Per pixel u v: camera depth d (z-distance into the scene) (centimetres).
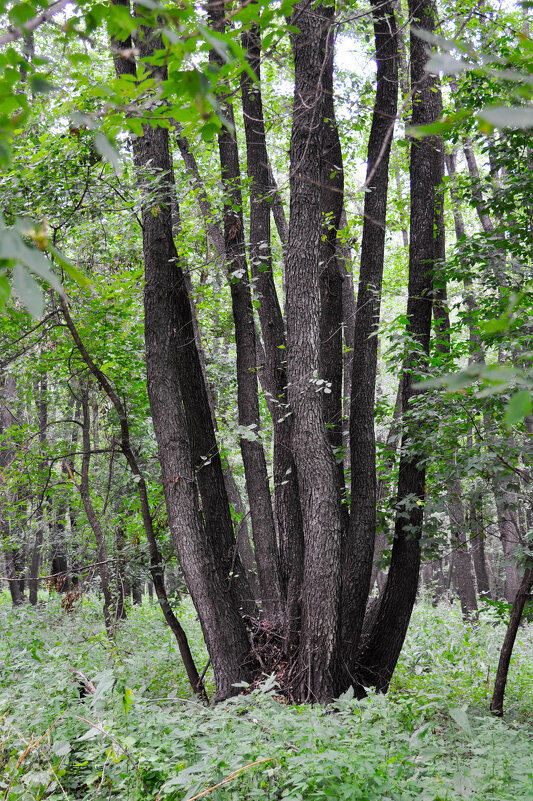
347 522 712
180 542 612
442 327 951
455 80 860
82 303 918
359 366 682
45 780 352
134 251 980
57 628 966
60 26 162
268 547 775
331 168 751
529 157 694
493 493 632
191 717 449
